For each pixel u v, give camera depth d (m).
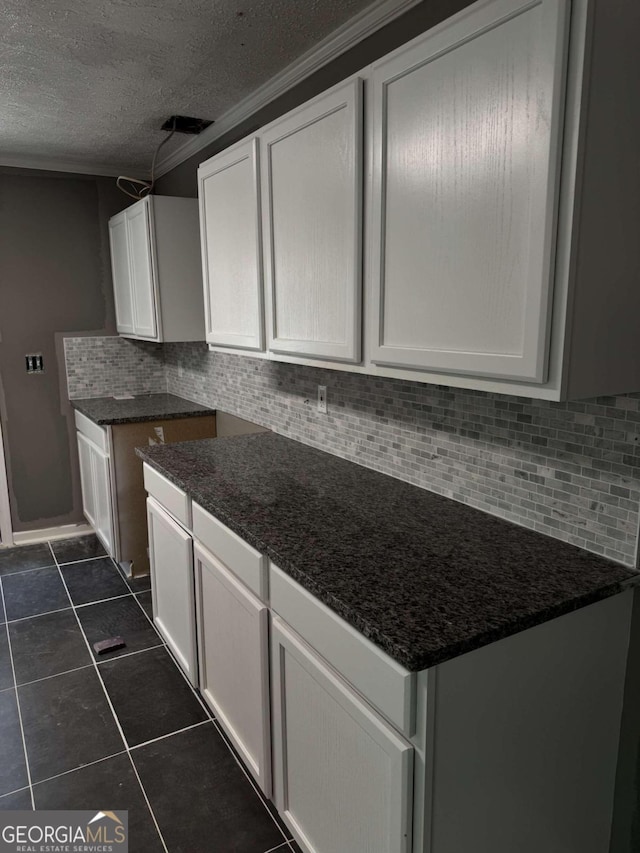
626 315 1.13
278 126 1.81
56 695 2.28
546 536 1.47
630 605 1.31
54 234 3.62
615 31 0.99
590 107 0.99
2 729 2.09
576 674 1.25
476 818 1.16
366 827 1.21
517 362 1.12
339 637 1.21
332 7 1.77
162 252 3.05
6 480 3.71
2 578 3.29
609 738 1.35
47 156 3.43
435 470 1.80
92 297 3.79
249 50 2.05
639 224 1.11
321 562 1.34
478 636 1.04
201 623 2.04
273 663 1.52
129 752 1.98
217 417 3.37
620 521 1.29
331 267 1.64
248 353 2.23
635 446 1.24
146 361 4.03
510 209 1.10
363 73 1.43
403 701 1.03
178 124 2.83
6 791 1.82
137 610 2.94
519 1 1.02
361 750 1.19
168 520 2.22
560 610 1.14
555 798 1.29
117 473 3.19
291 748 1.51
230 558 1.70
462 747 1.10
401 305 1.40
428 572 1.28
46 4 1.72
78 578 3.30
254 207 2.00
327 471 2.07
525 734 1.19
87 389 3.86
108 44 1.99
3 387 3.62
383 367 1.51
